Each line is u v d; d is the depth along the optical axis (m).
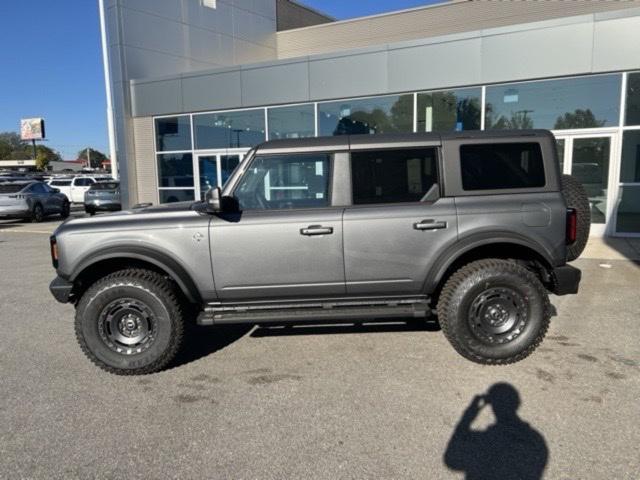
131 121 15.51
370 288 4.19
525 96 10.92
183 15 16.80
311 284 4.16
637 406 3.40
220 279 4.13
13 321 5.71
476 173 4.18
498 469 2.74
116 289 4.05
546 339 4.72
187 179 15.08
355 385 3.82
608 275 7.26
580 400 3.50
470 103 11.41
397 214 4.11
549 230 4.11
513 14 16.09
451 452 2.91
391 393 3.67
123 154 15.46
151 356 4.08
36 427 3.28
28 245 12.13
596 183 10.69
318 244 4.11
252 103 13.67
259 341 4.86
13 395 3.77
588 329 4.98
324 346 4.67
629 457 2.82
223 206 4.07
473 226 4.10
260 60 20.08
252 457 2.90
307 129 13.23
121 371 4.10
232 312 4.26
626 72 10.09
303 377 3.99
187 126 14.83
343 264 4.13
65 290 4.16
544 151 4.19
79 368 4.29
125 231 4.11
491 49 10.89
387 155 4.20
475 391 3.67
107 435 3.17
